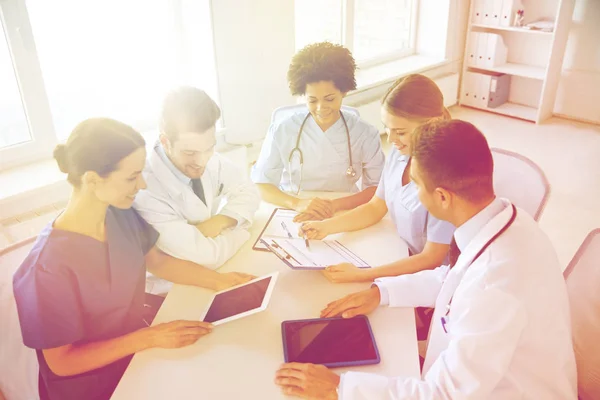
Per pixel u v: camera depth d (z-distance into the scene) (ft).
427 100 4.78
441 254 4.88
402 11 15.33
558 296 3.27
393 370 3.68
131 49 9.12
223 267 4.99
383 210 5.65
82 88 8.89
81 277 3.91
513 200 5.59
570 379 3.51
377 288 4.40
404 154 5.18
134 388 3.60
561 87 14.94
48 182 7.93
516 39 15.35
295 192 6.57
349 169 6.52
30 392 4.29
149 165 4.95
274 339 4.00
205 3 9.25
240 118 10.50
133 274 4.38
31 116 8.29
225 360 3.82
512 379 3.24
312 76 5.67
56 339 3.79
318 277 4.77
